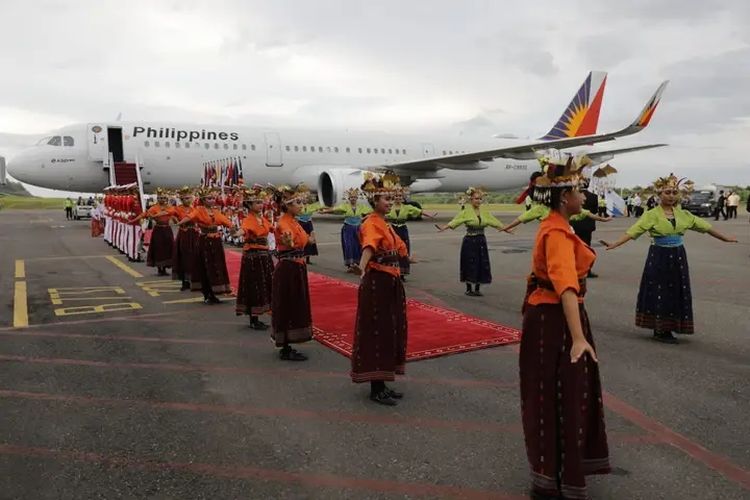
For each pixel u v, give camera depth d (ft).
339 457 11.18
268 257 21.35
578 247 9.23
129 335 20.65
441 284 31.68
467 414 13.34
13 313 24.34
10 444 11.71
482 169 84.17
